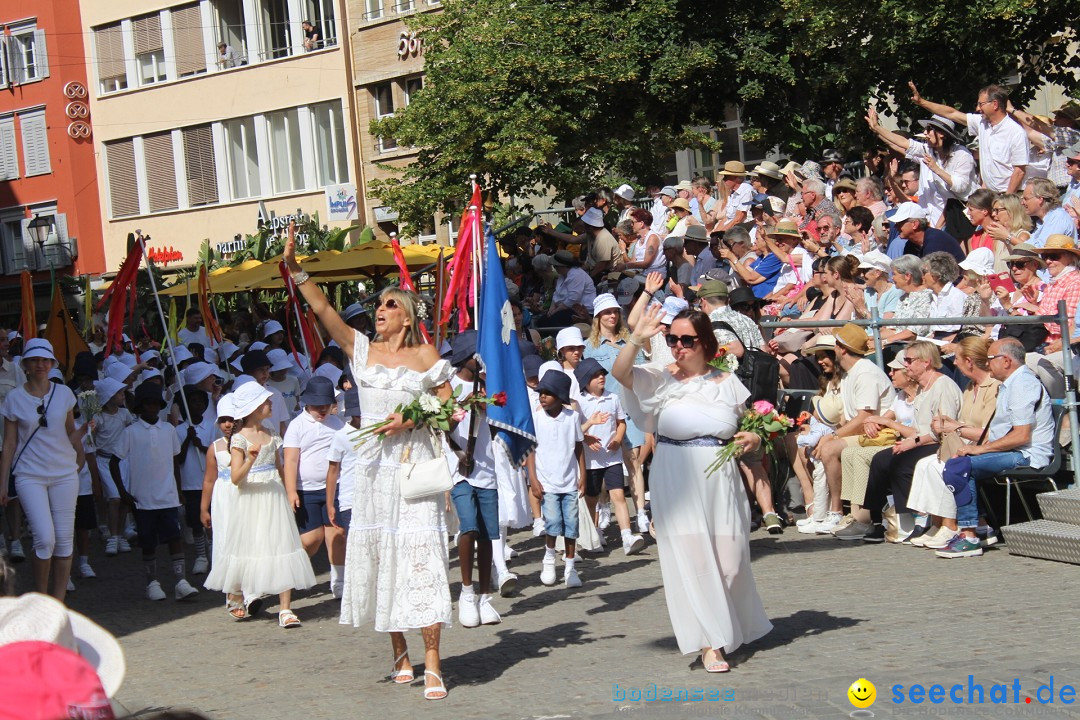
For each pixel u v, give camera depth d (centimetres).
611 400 1090
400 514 705
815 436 1103
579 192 2256
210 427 1248
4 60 4325
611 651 763
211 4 3878
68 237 4278
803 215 1531
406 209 2369
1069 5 1775
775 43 2109
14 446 1013
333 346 1384
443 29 2312
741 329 1112
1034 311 1055
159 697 758
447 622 694
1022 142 1321
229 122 3888
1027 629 717
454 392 757
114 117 4141
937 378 1002
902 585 864
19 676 326
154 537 1105
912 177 1399
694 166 2925
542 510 997
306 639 894
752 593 715
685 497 688
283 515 958
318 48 3666
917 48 1936
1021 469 946
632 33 2130
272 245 2975
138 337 2386
